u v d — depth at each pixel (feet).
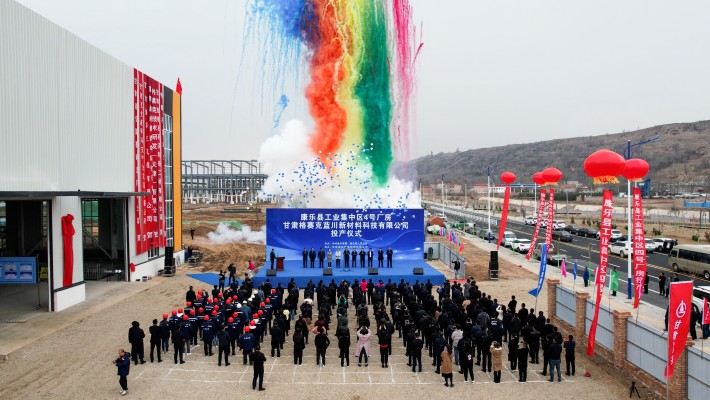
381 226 142.82
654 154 655.76
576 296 74.54
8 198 86.17
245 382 58.29
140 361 64.90
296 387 56.95
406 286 91.61
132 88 129.08
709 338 71.05
